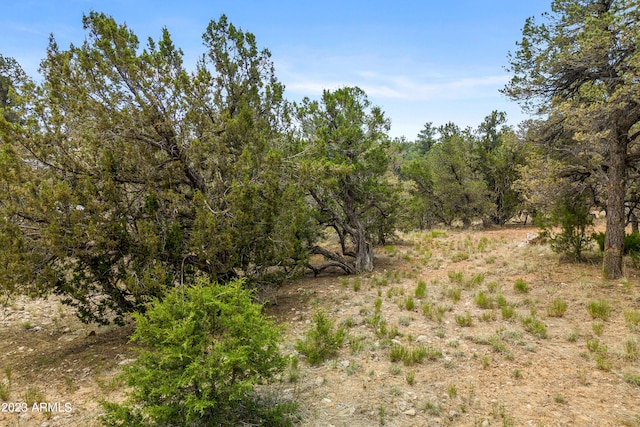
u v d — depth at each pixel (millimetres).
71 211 6406
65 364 6613
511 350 6453
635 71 8609
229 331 4273
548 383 5363
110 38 7266
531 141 11961
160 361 3959
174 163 7863
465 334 7195
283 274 9883
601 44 9070
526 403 4867
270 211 8477
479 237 20250
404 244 18922
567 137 11898
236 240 7871
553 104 10508
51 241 6102
